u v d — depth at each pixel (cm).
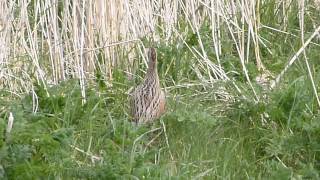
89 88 1038
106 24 1102
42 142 838
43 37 1095
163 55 1108
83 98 993
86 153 891
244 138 958
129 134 917
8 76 1029
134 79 1074
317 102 1005
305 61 1100
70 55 1073
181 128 956
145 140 927
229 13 1216
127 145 903
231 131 977
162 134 955
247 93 1030
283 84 1065
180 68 1103
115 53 1110
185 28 1178
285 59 1174
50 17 1082
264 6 1280
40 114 941
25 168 802
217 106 1025
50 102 980
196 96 1049
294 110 973
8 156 812
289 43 1233
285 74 1098
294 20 1277
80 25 1105
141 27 1138
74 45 1072
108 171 812
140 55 1109
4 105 962
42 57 1077
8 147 820
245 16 1164
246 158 923
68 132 878
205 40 1157
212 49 1150
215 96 1046
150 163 862
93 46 1097
